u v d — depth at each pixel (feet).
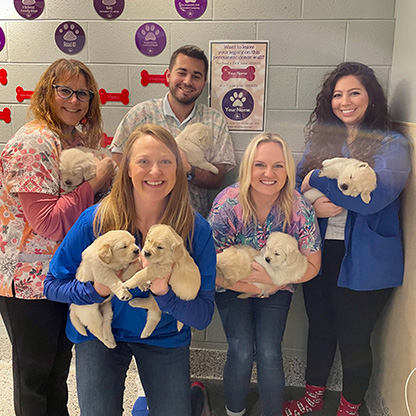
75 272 3.73
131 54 5.05
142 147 3.47
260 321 4.66
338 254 4.84
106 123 5.18
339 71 4.72
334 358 5.43
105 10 4.97
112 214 3.67
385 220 4.63
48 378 4.54
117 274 3.47
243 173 4.45
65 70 4.27
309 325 5.23
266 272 4.42
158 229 3.37
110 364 3.87
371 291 4.73
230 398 4.86
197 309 3.59
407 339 4.48
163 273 3.32
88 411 3.71
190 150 4.91
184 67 4.90
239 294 4.74
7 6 5.06
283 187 4.45
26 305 4.15
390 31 4.67
